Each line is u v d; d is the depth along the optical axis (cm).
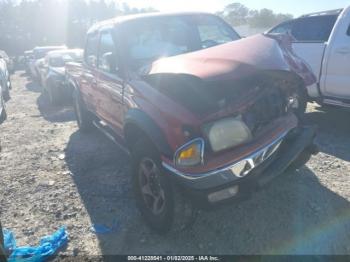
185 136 282
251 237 314
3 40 4450
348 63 521
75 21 4275
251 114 307
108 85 423
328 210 341
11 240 325
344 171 416
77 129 694
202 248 306
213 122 284
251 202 363
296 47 601
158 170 303
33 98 1123
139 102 332
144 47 409
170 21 447
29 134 683
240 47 307
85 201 397
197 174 274
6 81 1110
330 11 595
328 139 525
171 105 297
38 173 484
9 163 529
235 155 284
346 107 550
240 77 272
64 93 923
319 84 568
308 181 395
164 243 316
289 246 299
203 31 454
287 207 350
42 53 1597
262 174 297
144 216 339
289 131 325
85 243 325
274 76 298
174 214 302
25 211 384
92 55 509
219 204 283
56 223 358
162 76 310
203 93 290
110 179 447
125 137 369
